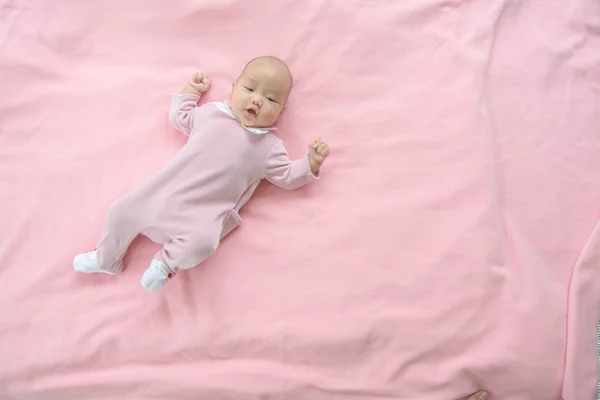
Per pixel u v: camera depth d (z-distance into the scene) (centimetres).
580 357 103
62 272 107
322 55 117
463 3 120
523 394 104
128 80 116
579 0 121
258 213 111
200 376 103
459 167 112
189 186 102
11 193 110
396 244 109
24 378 103
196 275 107
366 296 106
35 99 114
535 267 108
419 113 115
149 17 118
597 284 106
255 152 105
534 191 112
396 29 118
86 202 111
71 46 117
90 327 104
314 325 105
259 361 105
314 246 109
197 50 117
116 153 113
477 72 116
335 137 115
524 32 121
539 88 118
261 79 102
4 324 104
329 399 103
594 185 113
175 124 111
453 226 109
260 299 106
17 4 117
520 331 104
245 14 118
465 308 106
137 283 107
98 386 103
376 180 112
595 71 119
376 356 105
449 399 104
